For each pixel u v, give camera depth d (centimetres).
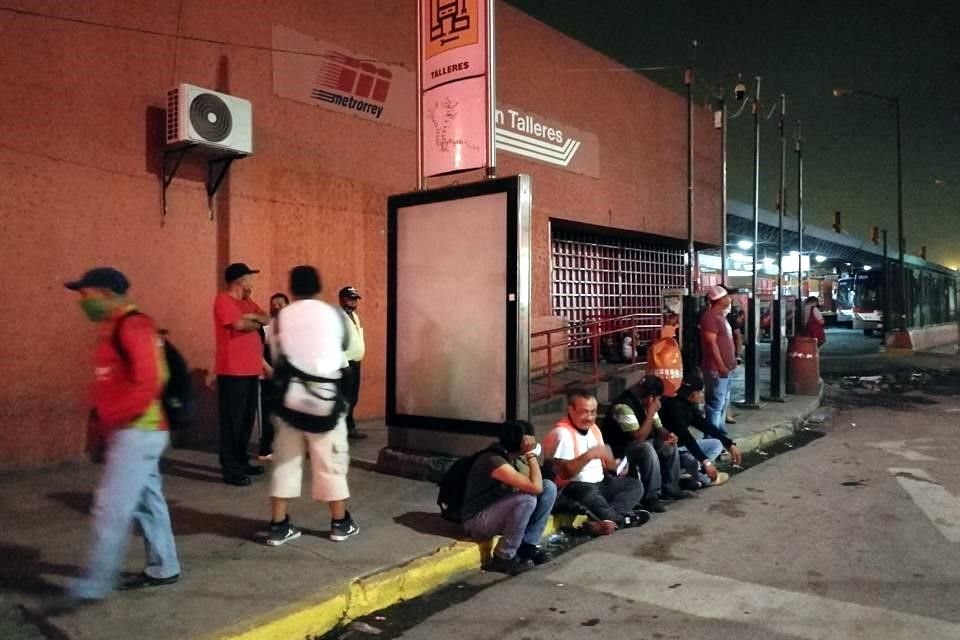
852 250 3900
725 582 504
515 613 459
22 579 450
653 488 677
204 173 849
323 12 984
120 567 467
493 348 683
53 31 724
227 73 873
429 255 726
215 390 862
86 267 747
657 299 1809
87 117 750
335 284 995
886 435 1073
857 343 2930
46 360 718
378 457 746
